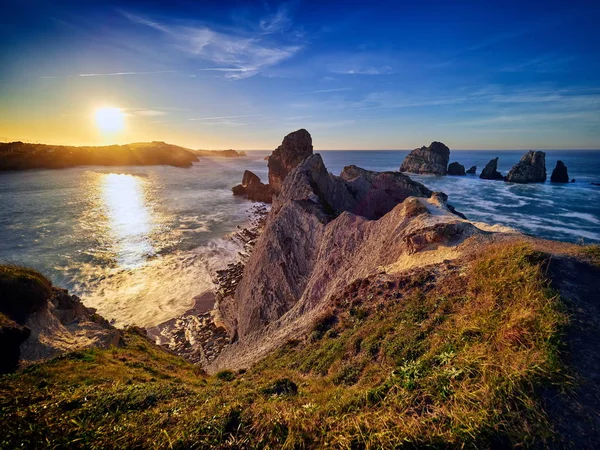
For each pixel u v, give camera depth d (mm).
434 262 14727
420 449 4477
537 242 12711
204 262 43000
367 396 6039
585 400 4973
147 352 18547
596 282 8375
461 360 6316
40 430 6266
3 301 16344
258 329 25844
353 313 13086
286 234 29562
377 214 45906
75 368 12320
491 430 4582
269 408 6168
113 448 5516
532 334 6336
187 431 5617
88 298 32906
